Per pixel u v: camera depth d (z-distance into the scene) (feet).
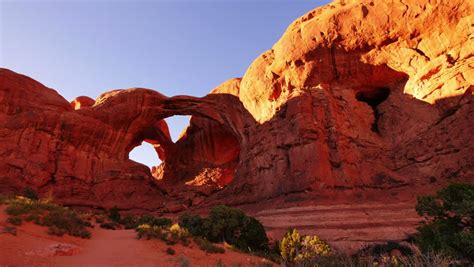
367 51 111.65
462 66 92.02
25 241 45.93
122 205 140.67
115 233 72.90
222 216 78.33
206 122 191.31
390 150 106.52
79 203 133.49
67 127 144.97
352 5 115.03
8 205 65.36
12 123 136.87
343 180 96.58
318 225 82.48
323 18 117.60
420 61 102.27
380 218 79.71
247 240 75.41
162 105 171.63
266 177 117.80
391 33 105.19
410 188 92.22
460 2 93.35
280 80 126.21
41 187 131.44
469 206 41.88
